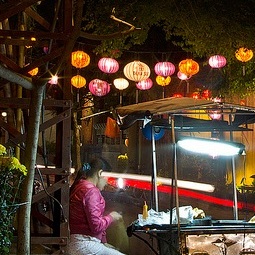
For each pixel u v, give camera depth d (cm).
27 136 485
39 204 851
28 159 484
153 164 835
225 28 1574
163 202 1786
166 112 687
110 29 1656
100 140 3309
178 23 1645
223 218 1485
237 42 1589
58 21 755
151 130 831
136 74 1548
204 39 1639
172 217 709
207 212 1630
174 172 677
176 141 745
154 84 2244
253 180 1712
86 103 2467
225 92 1925
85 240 672
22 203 484
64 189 723
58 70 493
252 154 1817
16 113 796
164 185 1891
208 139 765
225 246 676
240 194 1631
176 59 2123
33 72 995
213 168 2020
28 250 482
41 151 755
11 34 644
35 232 770
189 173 2147
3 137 818
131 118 718
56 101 742
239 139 1883
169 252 696
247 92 1802
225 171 1967
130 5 1628
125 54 2139
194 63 1588
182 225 702
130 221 1463
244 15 1550
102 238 723
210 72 1994
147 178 1978
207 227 680
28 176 485
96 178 701
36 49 1352
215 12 1566
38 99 484
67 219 710
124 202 1900
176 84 2211
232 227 683
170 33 1725
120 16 1644
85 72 2250
